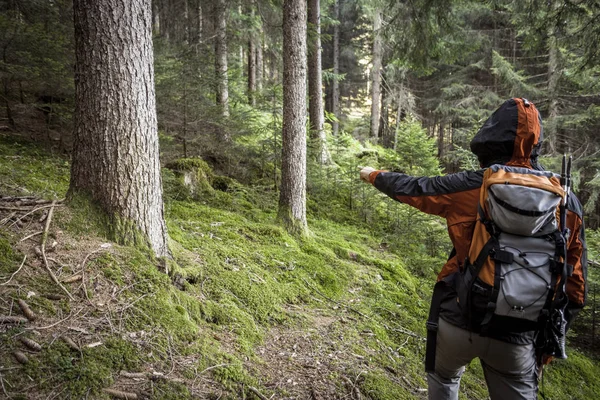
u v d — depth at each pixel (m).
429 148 9.03
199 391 2.50
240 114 8.40
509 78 14.54
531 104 2.03
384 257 6.62
